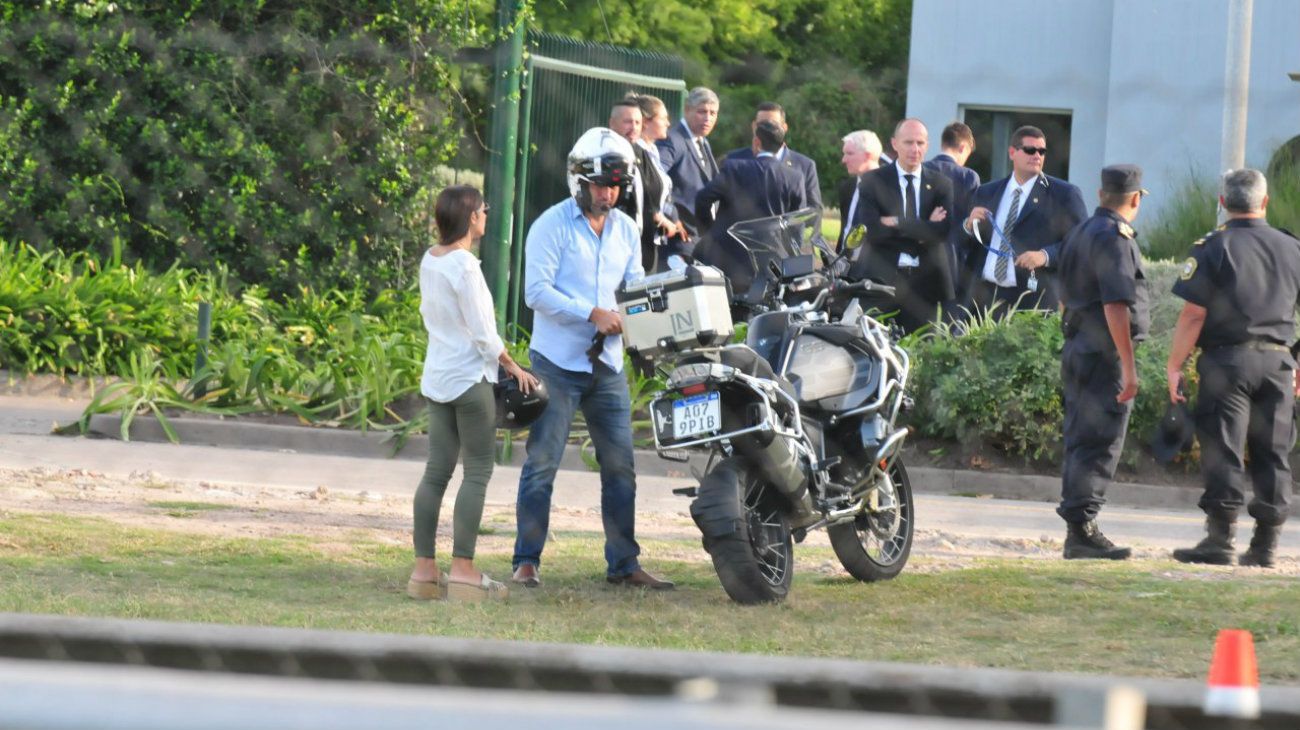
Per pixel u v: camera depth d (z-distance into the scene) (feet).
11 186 167.22
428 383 74.69
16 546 80.02
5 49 164.76
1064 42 185.06
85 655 14.98
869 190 133.90
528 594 77.05
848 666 14.20
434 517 74.69
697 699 10.53
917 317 136.67
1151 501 127.44
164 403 139.23
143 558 79.30
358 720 9.76
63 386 153.69
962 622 70.79
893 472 85.10
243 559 81.00
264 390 143.23
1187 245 133.39
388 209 172.55
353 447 136.15
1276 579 84.17
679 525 105.40
